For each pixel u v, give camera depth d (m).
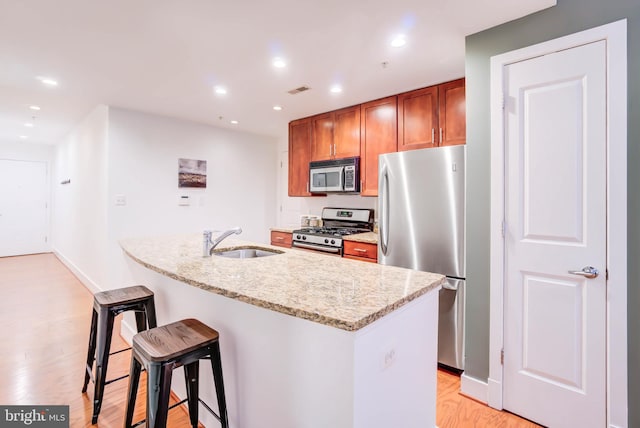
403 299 1.18
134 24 1.87
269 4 1.67
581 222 1.63
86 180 4.28
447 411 1.88
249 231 4.91
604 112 1.55
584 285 1.62
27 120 4.31
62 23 1.86
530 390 1.79
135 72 2.57
